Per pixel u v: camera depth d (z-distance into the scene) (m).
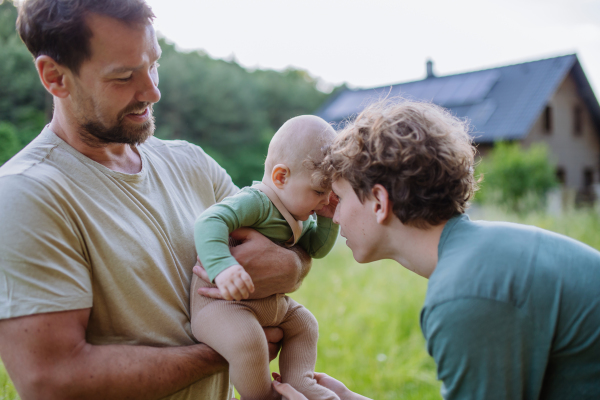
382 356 3.81
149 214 1.42
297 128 1.49
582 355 1.06
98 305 1.28
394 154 1.20
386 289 5.25
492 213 9.23
